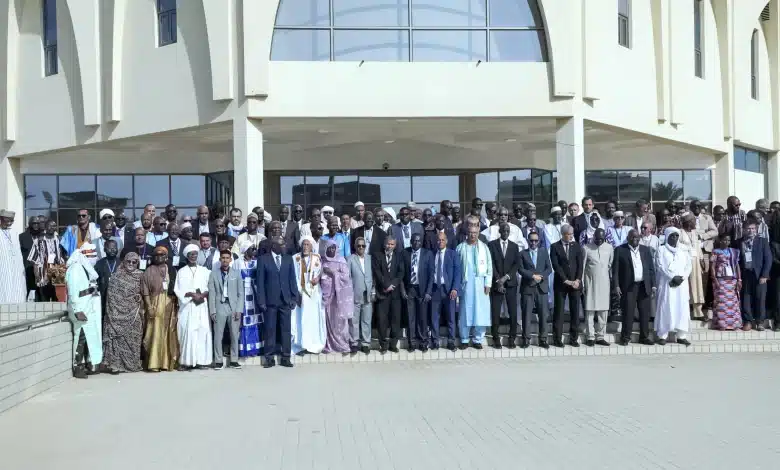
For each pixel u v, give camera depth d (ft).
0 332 30.86
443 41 57.57
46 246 48.11
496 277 44.57
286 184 74.95
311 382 36.32
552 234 48.85
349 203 75.25
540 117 58.18
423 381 36.04
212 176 79.20
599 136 69.62
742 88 82.84
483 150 75.82
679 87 69.21
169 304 40.93
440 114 56.95
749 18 82.48
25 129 72.38
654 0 67.15
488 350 43.93
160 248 40.91
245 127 55.98
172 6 60.90
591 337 45.55
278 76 55.93
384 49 57.11
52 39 71.05
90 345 39.24
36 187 78.54
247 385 35.81
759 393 32.27
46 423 28.22
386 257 44.11
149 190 78.95
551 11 57.21
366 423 27.45
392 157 75.20
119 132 63.98
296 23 56.59
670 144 74.69
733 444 24.04
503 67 57.41
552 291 47.75
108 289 40.50
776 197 91.91
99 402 32.09
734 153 85.10
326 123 59.36
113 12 62.85
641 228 49.42
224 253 41.57
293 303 42.09
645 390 33.04
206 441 25.26
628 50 64.28
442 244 44.60
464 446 24.08
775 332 48.26
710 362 41.01
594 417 27.91
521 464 21.99
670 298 45.57
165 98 60.70
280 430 26.61
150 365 40.11
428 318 44.62
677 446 23.84
